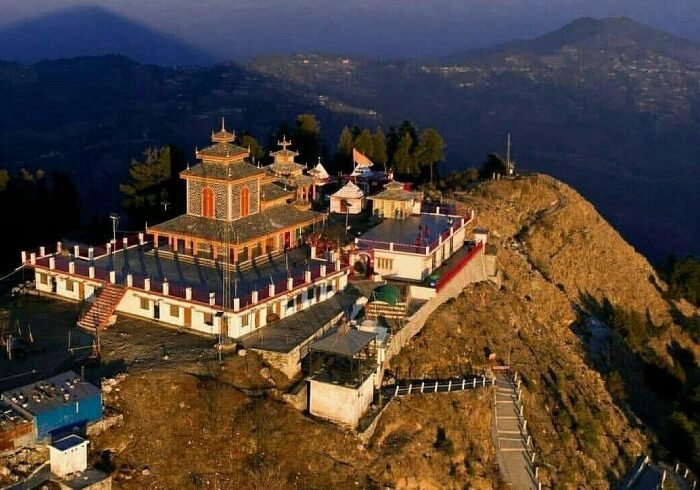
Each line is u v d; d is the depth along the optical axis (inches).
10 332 2815.0
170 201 4557.1
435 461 2684.5
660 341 4977.9
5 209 3961.6
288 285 2989.7
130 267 3221.0
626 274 5398.6
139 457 2222.0
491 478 2763.3
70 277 3139.8
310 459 2390.5
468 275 3966.5
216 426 2346.2
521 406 3115.2
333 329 2837.1
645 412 3954.2
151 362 2573.8
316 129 5895.7
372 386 2751.0
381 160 5787.4
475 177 5876.0
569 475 2918.3
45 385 2245.3
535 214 5383.9
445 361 3191.4
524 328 3909.9
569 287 4960.6
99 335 2792.8
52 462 2096.5
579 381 3646.7
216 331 2792.8
